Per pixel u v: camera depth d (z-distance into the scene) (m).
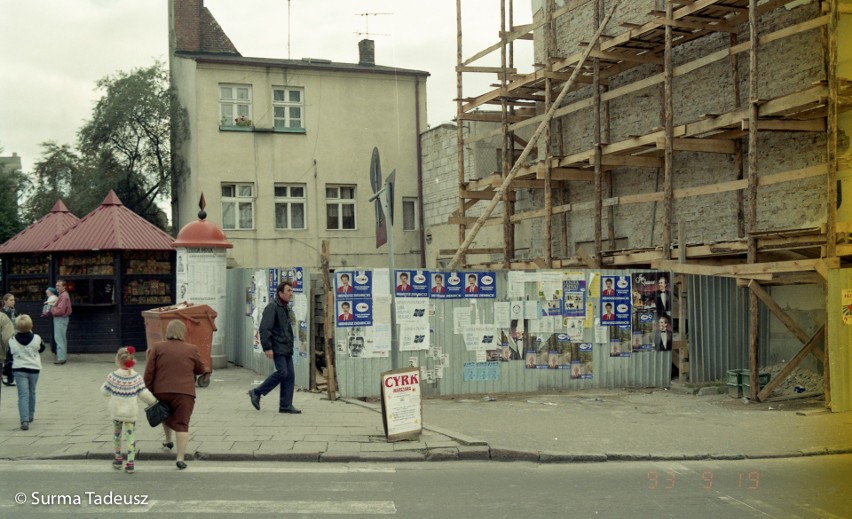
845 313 12.60
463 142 23.22
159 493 7.54
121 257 19.28
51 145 36.75
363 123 30.78
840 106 13.78
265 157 29.48
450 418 11.85
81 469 8.52
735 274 14.00
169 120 30.28
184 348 8.77
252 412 11.75
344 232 30.41
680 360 15.62
